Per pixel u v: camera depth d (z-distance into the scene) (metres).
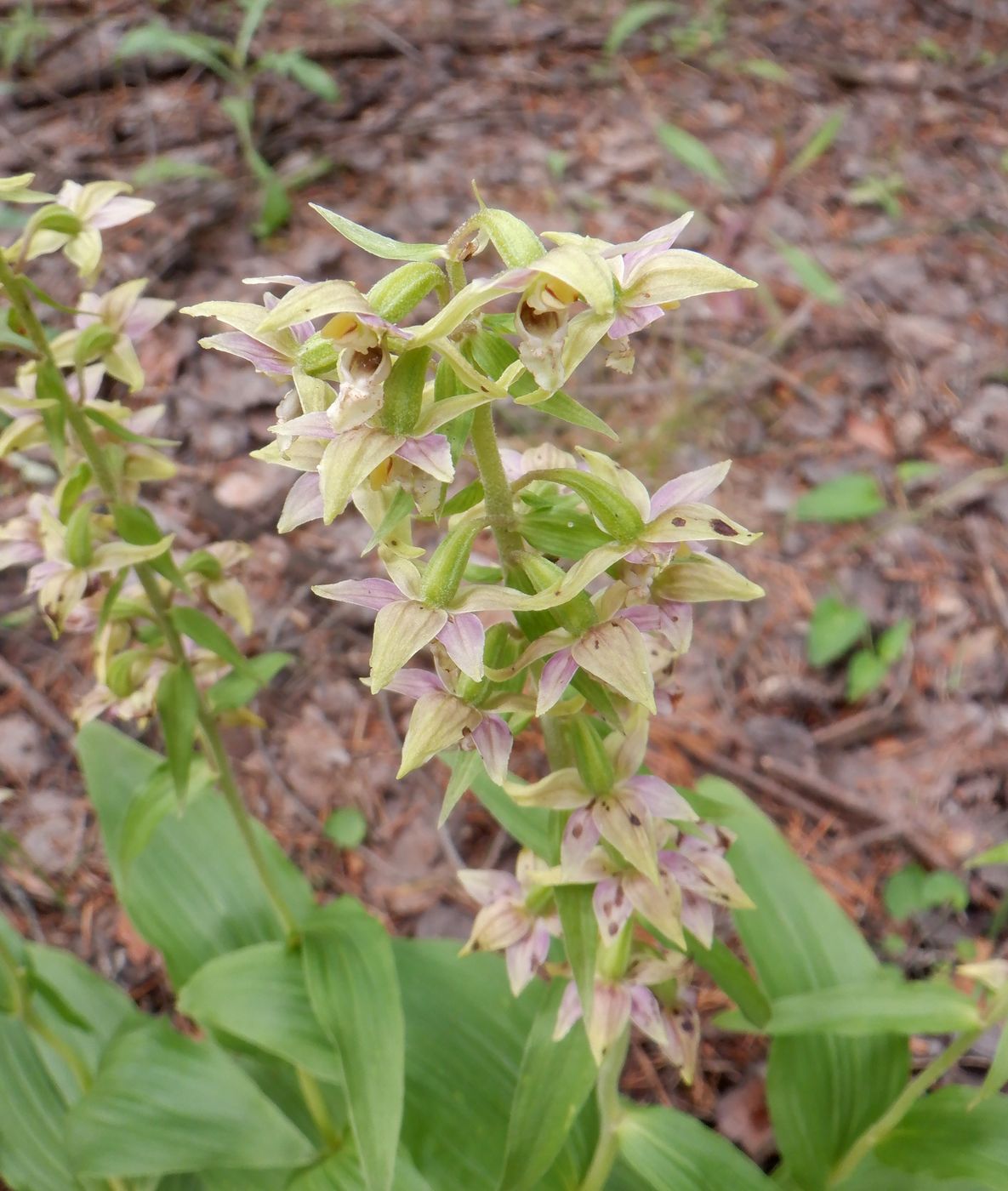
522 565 0.14
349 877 0.26
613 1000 0.16
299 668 0.29
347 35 0.47
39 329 0.16
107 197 0.17
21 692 0.28
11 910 0.25
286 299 0.12
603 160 0.43
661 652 0.16
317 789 0.27
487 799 0.17
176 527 0.31
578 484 0.13
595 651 0.13
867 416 0.35
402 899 0.25
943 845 0.26
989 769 0.27
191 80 0.44
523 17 0.50
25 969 0.20
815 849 0.26
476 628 0.13
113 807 0.22
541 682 0.14
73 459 0.18
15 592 0.30
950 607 0.30
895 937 0.25
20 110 0.42
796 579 0.31
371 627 0.30
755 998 0.17
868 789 0.27
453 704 0.14
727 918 0.26
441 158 0.42
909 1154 0.19
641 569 0.14
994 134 0.46
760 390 0.36
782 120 0.46
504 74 0.46
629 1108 0.18
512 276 0.11
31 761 0.27
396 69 0.46
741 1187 0.17
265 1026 0.19
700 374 0.36
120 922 0.25
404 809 0.27
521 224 0.12
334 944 0.19
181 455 0.32
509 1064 0.20
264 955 0.20
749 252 0.40
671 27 0.50
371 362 0.12
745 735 0.28
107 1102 0.19
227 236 0.38
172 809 0.21
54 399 0.16
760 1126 0.22
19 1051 0.21
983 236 0.41
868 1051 0.20
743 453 0.34
